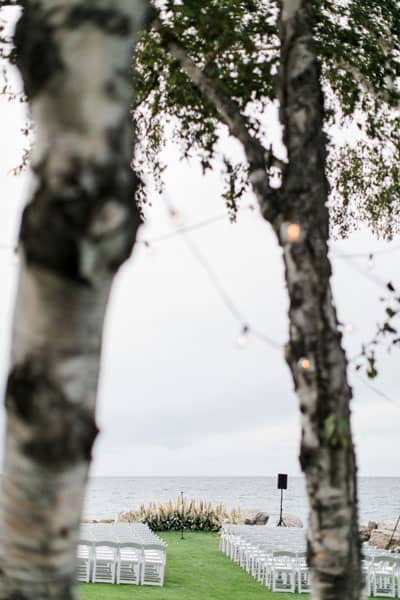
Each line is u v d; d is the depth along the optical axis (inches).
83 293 70.1
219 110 206.1
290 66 195.9
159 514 820.6
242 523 827.4
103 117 70.9
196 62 257.8
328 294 174.7
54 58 71.4
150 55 258.2
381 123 301.1
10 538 73.0
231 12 247.9
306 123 189.9
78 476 73.1
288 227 169.3
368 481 7327.8
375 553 472.4
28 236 69.5
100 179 69.7
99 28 71.9
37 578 73.0
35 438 70.9
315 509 163.3
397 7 282.8
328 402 165.9
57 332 70.5
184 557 595.5
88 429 72.9
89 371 72.9
